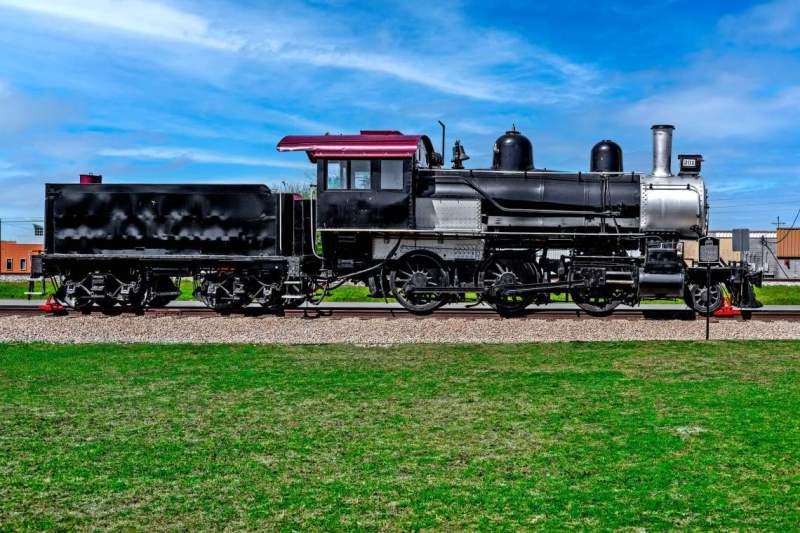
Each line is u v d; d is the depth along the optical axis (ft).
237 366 32.14
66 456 19.30
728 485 16.79
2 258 192.85
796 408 23.94
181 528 14.64
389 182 47.78
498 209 48.57
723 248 153.89
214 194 50.03
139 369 31.48
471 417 23.09
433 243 48.67
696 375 29.63
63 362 33.22
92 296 51.08
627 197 48.37
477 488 16.79
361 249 49.39
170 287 54.65
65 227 51.08
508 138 50.42
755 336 40.96
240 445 20.24
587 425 22.00
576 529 14.44
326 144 47.96
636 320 45.88
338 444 20.29
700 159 49.03
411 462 18.70
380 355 34.99
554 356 34.47
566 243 49.52
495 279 49.34
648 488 16.65
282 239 50.14
